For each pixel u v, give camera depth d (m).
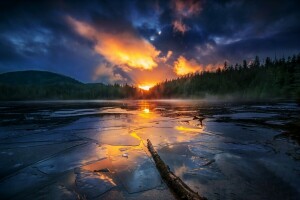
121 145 7.75
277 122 12.86
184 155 6.27
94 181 4.40
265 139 8.27
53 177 4.70
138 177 4.60
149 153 6.60
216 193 3.72
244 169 4.93
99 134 10.05
